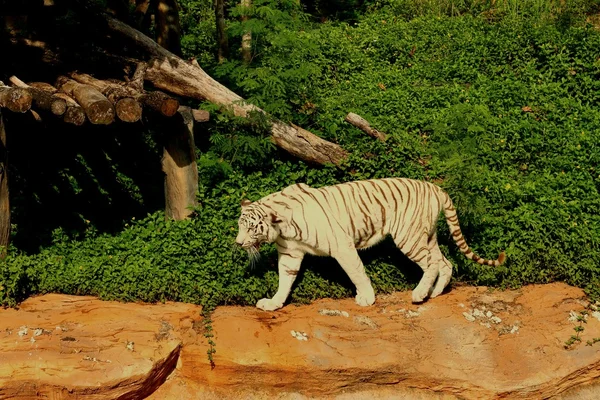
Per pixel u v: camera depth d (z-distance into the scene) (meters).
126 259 8.05
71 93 8.09
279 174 9.52
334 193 7.75
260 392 7.06
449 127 9.93
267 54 10.04
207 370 7.04
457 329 7.47
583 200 9.15
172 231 8.46
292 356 7.03
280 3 10.40
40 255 8.14
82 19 9.66
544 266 8.34
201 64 12.70
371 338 7.29
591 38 12.56
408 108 11.23
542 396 7.16
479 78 12.05
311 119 10.45
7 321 7.05
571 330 7.53
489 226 8.74
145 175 10.05
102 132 9.78
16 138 9.27
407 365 7.10
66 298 7.57
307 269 8.08
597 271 8.17
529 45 12.80
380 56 13.26
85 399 6.63
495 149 10.38
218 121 9.69
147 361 6.79
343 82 12.23
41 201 9.27
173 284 7.71
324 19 15.57
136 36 9.73
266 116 9.47
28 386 6.56
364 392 7.12
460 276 8.34
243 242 7.49
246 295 7.76
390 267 8.22
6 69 8.69
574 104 11.30
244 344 7.08
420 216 7.77
